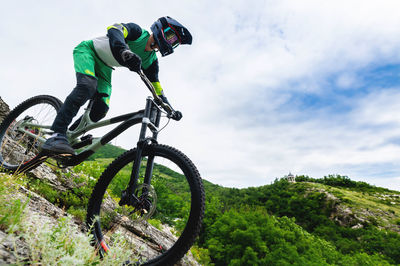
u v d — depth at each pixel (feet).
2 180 6.37
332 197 395.14
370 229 278.67
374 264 155.02
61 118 6.46
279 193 456.86
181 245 5.16
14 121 9.93
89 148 7.06
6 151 10.63
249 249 120.47
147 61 8.25
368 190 509.76
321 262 132.57
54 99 9.19
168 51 7.38
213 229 147.43
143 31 7.77
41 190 13.10
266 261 120.06
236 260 120.06
